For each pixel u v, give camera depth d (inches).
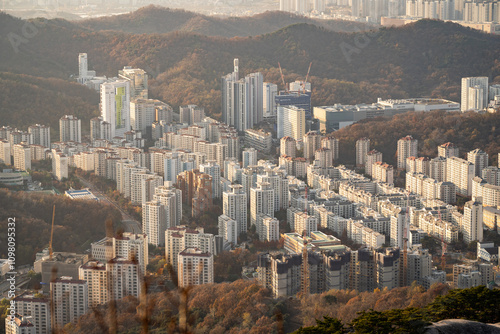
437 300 6909.5
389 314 6368.1
